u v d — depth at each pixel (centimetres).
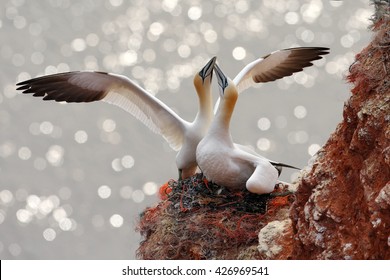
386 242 852
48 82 1341
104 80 1337
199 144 1199
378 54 941
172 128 1353
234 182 1174
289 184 1195
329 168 947
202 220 1136
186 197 1188
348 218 905
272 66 1418
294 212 986
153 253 1158
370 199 873
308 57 1420
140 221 1251
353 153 927
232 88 1179
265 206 1149
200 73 1330
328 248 909
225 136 1184
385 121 890
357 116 932
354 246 888
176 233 1146
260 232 1033
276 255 994
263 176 1134
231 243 1100
